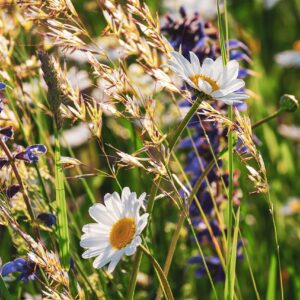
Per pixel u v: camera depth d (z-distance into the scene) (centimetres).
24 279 70
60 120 71
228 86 67
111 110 69
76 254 83
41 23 71
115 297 89
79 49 71
